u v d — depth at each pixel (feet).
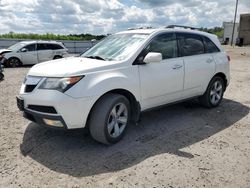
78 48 106.22
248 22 187.73
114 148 14.62
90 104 13.66
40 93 13.67
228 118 19.75
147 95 16.42
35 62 59.98
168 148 14.70
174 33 18.62
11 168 12.65
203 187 11.21
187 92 19.27
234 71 46.32
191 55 19.49
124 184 11.37
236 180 11.75
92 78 13.92
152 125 18.08
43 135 16.31
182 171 12.38
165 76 17.21
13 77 40.32
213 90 21.79
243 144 15.35
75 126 13.64
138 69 15.80
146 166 12.79
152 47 16.83
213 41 21.83
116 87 14.56
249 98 25.90
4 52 57.52
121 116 15.33
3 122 18.60
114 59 15.98
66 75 13.51
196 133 16.85
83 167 12.70
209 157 13.74
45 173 12.23
